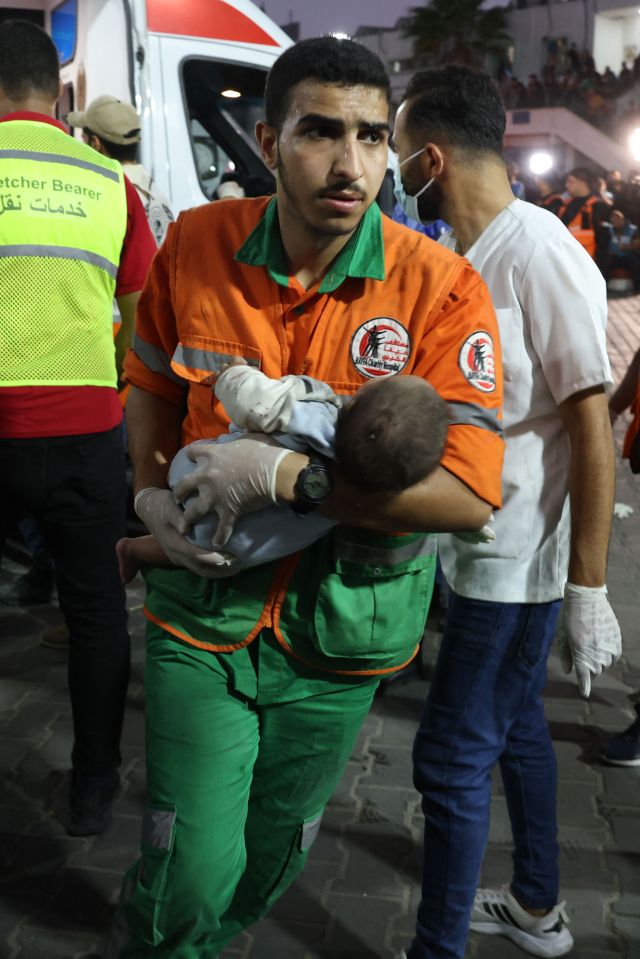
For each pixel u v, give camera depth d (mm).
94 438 2734
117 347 2930
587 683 2170
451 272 1774
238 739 1827
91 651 2818
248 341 1798
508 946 2539
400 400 1558
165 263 1933
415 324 1759
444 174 2238
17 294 2594
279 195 1771
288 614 1789
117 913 1898
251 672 1820
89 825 2904
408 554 1805
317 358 1777
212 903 1803
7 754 3332
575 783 3227
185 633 1837
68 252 2627
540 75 45844
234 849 1819
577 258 2109
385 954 2508
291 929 2578
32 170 2607
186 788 1788
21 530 4379
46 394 2646
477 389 1739
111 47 5410
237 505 1630
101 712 2850
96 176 2705
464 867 2203
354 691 1876
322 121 1652
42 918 2609
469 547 2184
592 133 34094
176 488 1710
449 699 2215
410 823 3010
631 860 2867
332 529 1771
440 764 2207
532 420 2174
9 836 2916
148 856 1791
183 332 1848
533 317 2109
